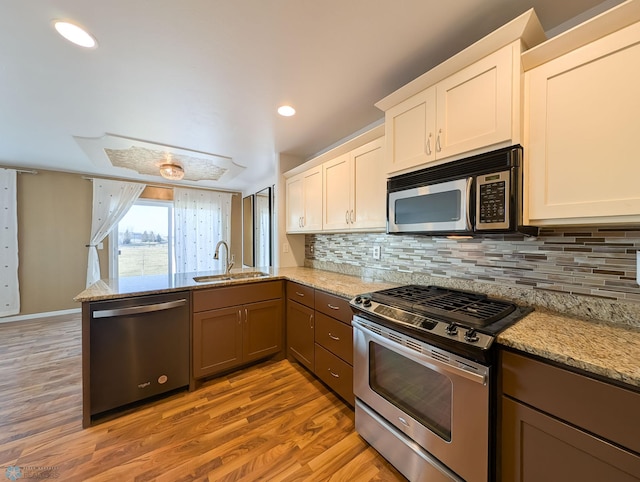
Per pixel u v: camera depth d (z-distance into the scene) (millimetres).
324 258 3066
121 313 1749
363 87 1764
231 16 1181
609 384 766
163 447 1506
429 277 1907
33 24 1203
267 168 3734
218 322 2197
